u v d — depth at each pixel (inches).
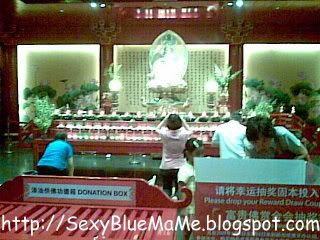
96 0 414.9
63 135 220.5
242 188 58.2
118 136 306.0
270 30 489.4
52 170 207.6
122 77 518.6
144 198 68.8
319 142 441.4
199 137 300.5
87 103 523.5
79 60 524.4
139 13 486.6
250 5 433.4
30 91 526.9
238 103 496.4
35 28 512.4
